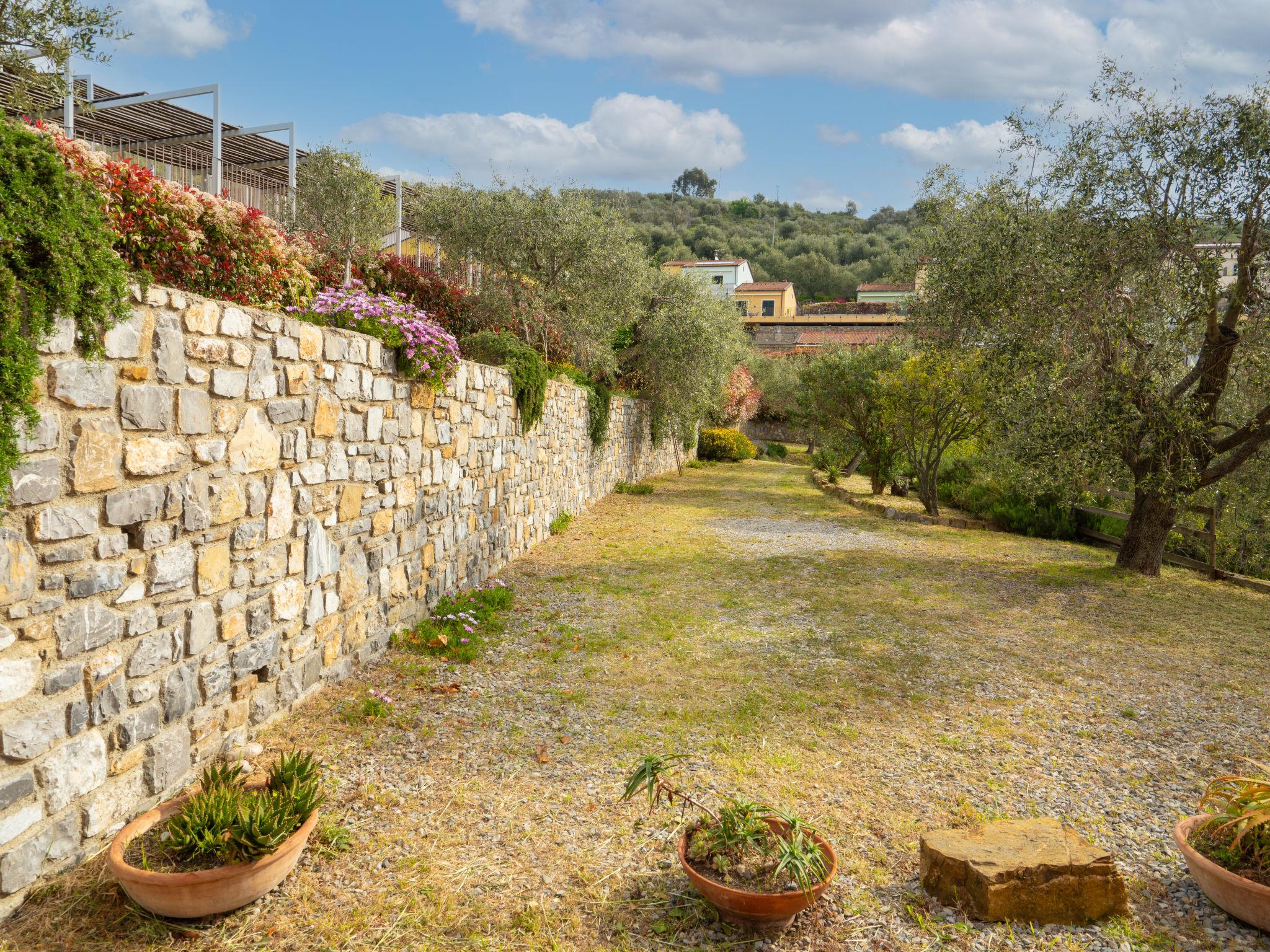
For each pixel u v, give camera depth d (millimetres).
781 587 7844
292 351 3879
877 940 2510
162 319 2926
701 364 17266
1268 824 2695
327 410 4266
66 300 2408
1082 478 8117
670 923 2574
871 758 3910
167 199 5488
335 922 2521
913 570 8977
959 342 9367
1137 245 7352
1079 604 7477
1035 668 5477
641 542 10242
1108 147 7652
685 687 4859
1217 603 7660
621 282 13102
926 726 4363
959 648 5922
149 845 2605
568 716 4316
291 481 3932
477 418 7012
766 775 3674
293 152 13586
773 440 35625
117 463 2723
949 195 10094
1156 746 4168
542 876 2818
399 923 2527
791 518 13359
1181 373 8570
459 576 6629
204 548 3252
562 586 7516
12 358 2201
